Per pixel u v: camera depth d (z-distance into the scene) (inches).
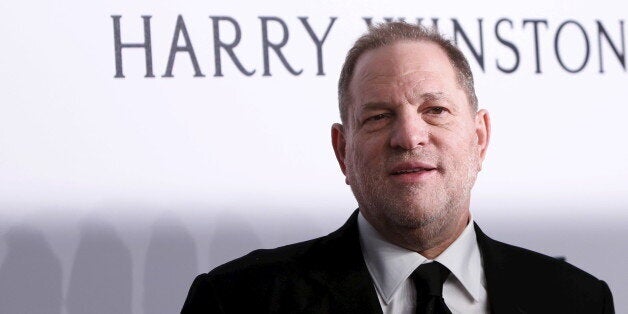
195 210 144.1
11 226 135.9
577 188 161.6
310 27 150.5
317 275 89.3
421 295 85.3
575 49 163.0
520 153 159.0
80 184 139.3
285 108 148.9
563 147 161.5
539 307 89.2
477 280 89.0
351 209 151.6
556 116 161.5
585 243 161.2
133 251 141.2
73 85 139.5
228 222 145.4
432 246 87.7
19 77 137.3
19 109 137.1
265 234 147.1
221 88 145.9
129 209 141.3
